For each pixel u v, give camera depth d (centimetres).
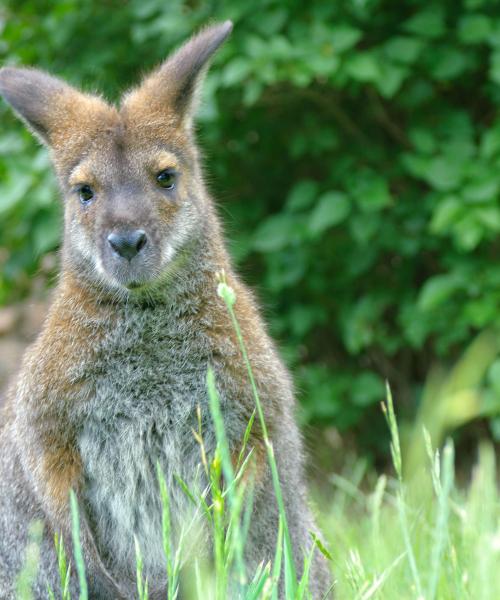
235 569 796
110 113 880
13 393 910
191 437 824
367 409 1538
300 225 1387
